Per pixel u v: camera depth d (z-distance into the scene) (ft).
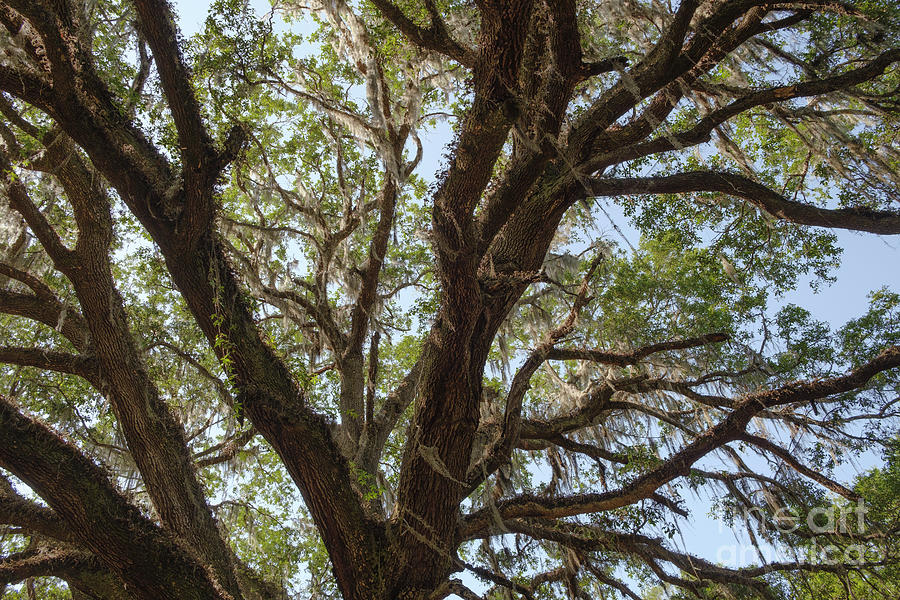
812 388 25.66
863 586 33.42
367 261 32.81
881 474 32.24
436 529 21.02
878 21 24.90
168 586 19.94
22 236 32.04
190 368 35.99
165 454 23.73
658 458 28.66
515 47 17.74
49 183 30.12
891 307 31.55
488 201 25.09
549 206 24.80
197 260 22.61
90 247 24.47
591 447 29.45
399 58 32.73
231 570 23.24
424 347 23.54
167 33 20.38
